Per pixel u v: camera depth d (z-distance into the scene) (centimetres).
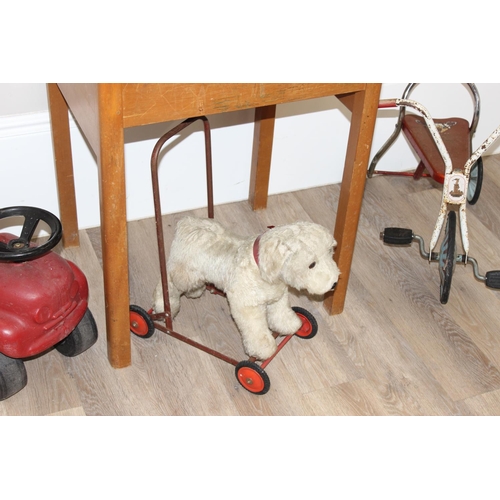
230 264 160
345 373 177
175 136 206
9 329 150
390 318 193
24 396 166
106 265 152
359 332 188
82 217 210
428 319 194
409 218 230
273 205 230
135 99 129
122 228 147
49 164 195
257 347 163
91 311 188
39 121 187
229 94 138
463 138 209
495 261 215
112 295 157
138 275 200
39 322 151
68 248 205
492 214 233
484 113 245
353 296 199
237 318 162
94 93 128
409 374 179
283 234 147
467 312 197
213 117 206
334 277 150
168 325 174
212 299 195
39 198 201
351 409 169
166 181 215
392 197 238
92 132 137
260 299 158
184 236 168
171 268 171
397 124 221
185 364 176
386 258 213
